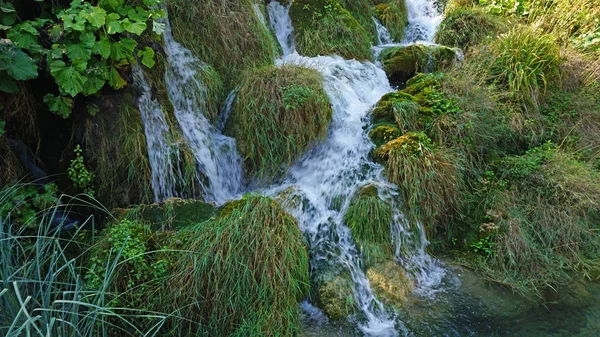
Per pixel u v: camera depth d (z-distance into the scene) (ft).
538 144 17.24
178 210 12.53
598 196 14.83
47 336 6.64
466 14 22.86
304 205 14.33
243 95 15.87
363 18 23.22
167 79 15.05
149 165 13.38
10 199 11.18
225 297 10.14
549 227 14.20
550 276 13.21
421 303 12.27
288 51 20.59
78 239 11.68
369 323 11.55
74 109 12.90
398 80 20.88
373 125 16.25
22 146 12.40
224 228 11.02
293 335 10.44
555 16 21.93
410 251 13.61
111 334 9.75
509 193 15.11
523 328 11.46
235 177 15.75
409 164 14.24
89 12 11.55
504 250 13.67
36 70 10.89
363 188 13.96
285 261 10.96
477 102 16.92
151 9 14.03
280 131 15.52
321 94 16.16
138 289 10.23
